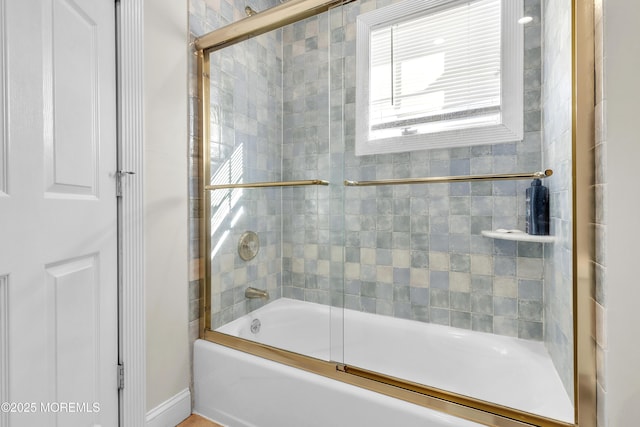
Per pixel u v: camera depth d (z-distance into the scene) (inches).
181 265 61.7
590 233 35.3
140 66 52.0
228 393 58.6
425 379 66.8
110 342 47.2
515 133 62.1
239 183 74.4
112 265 47.6
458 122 67.6
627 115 31.5
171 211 59.6
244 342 60.1
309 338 76.6
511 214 63.0
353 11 74.2
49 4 37.6
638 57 31.2
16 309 34.0
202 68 66.6
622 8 31.7
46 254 37.2
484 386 60.2
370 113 75.4
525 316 62.1
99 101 45.3
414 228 72.4
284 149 85.3
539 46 60.0
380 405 45.0
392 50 73.5
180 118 62.0
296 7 61.0
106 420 46.3
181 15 62.3
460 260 67.9
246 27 62.9
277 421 53.2
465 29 66.6
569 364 41.0
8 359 33.3
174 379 59.4
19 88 34.3
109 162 47.1
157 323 56.4
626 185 31.6
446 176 68.7
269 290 82.2
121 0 48.9
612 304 32.1
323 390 49.3
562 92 44.0
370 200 77.0
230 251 72.3
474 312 66.7
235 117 73.4
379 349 72.2
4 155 32.9
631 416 31.6
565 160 42.8
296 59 81.6
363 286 78.2
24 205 34.8
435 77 69.6
